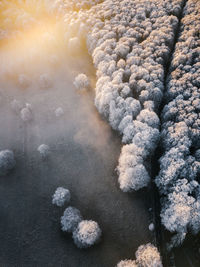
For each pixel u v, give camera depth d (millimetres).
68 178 50625
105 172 51000
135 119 55594
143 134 48156
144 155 47906
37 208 46156
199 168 41062
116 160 52844
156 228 41500
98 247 39875
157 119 51031
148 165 49469
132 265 34438
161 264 34062
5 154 51188
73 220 41094
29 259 39812
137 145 48062
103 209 44938
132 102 54594
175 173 41031
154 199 45281
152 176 48375
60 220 43969
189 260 37375
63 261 39125
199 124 46781
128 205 45094
